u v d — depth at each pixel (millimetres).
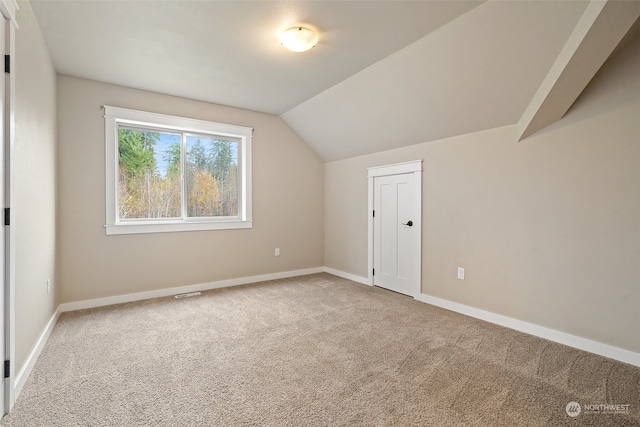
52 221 2764
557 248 2496
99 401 1713
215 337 2551
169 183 3811
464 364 2125
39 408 1652
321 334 2617
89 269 3260
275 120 4555
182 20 2234
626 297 2156
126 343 2432
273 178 4559
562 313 2471
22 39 1909
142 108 3525
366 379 1938
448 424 1542
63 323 2826
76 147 3176
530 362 2154
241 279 4281
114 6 2072
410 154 3715
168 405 1681
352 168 4574
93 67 2963
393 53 2699
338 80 3277
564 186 2447
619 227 2180
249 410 1643
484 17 2115
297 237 4824
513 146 2764
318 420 1567
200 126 3891
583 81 2133
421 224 3582
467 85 2654
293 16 2186
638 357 2104
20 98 1868
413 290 3682
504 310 2836
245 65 2932
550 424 1545
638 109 2078
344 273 4734
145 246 3574
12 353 1643
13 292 1660
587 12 1800
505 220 2828
